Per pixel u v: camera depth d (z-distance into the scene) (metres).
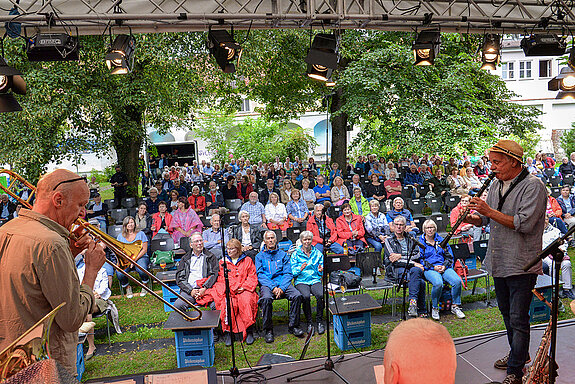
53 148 11.69
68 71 10.62
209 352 5.12
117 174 14.19
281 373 3.63
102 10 5.03
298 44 15.04
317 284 6.11
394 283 6.43
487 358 3.69
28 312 1.95
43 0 4.91
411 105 12.63
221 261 6.09
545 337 2.53
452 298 6.38
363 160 19.58
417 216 10.34
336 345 5.57
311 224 8.39
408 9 5.66
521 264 3.13
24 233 1.96
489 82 15.10
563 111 28.47
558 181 15.89
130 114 13.73
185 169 21.48
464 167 15.39
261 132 26.73
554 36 6.07
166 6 5.12
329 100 16.64
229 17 5.13
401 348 1.01
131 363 5.37
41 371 0.80
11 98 5.04
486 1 5.79
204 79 13.61
